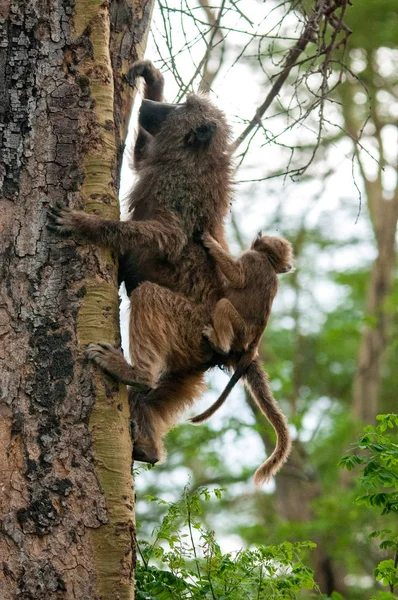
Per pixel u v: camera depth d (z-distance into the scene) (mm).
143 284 9914
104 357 8297
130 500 8125
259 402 11211
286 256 11039
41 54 8680
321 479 31656
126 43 10039
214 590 9750
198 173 10625
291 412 30734
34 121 8570
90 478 7938
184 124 10766
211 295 10391
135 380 9469
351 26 30031
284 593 10062
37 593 7539
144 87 11133
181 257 10328
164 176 10539
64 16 8805
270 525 29375
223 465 29531
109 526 7883
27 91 8602
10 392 7953
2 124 8508
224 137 11055
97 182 8750
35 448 7871
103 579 7766
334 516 25234
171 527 10289
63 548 7691
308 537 25844
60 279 8359
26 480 7770
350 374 36062
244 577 10055
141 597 9312
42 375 8062
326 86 11570
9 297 8188
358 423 30703
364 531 25312
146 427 10312
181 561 9977
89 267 8531
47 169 8539
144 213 10539
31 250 8336
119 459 8125
